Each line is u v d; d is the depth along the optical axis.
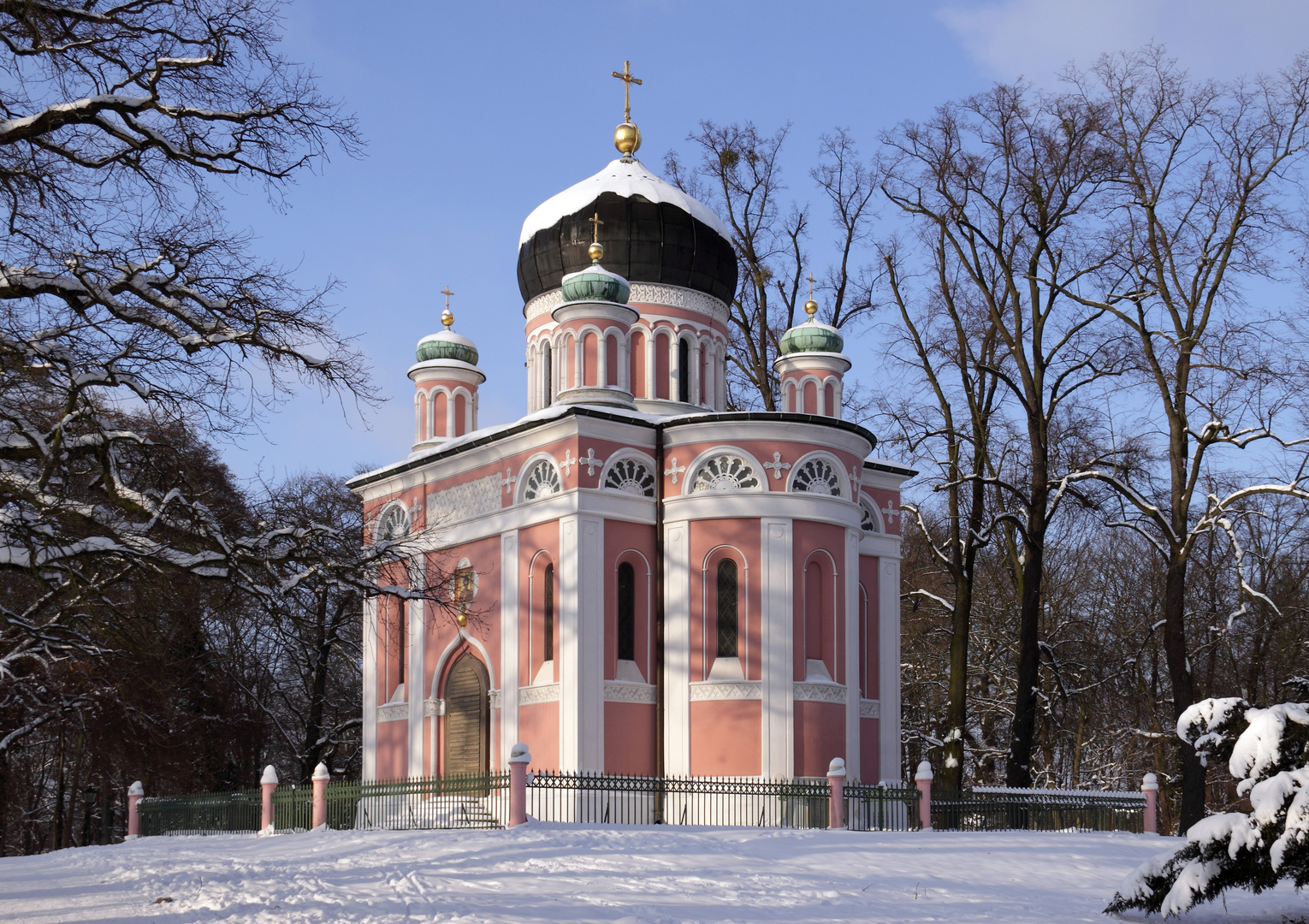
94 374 18.88
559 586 34.12
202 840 32.19
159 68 18.45
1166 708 52.50
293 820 33.94
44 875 22.88
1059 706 54.88
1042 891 20.81
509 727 35.34
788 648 33.81
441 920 15.09
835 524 35.38
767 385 48.53
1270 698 49.09
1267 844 15.40
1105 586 55.09
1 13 17.30
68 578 22.81
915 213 41.75
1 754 38.00
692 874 20.34
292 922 14.91
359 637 51.53
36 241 18.45
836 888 19.81
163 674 39.16
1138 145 38.94
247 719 50.31
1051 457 42.75
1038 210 39.69
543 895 17.77
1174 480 38.69
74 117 18.05
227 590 23.47
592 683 33.38
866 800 31.55
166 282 19.62
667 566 34.84
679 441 35.38
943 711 55.53
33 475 20.78
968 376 41.41
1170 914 16.09
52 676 37.78
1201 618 50.50
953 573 41.56
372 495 42.19
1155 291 39.28
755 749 33.41
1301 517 47.84
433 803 30.00
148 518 20.62
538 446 35.78
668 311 42.09
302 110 19.61
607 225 41.78
